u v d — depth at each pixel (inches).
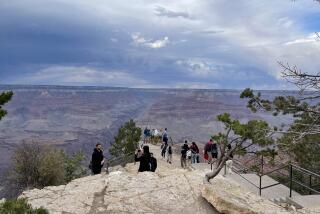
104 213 354.6
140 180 444.5
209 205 375.2
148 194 401.4
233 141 391.5
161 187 421.7
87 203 377.4
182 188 415.8
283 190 515.5
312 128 600.1
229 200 352.5
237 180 568.4
